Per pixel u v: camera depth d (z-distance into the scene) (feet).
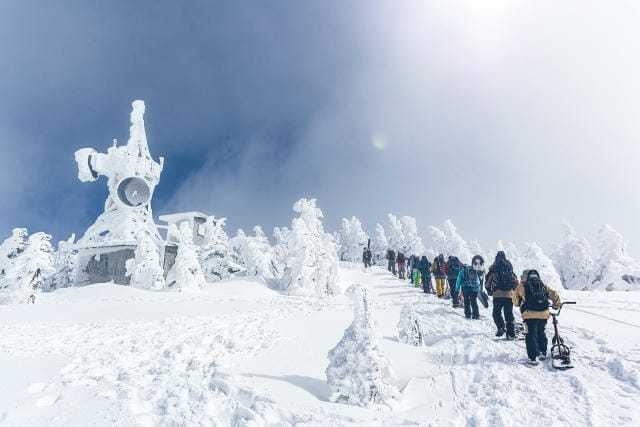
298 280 88.17
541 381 18.24
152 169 122.11
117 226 114.01
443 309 43.32
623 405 15.21
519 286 21.83
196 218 130.52
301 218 95.04
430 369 21.74
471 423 14.49
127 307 49.26
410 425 14.15
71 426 13.37
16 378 18.71
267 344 26.45
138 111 122.31
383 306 48.91
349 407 15.57
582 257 161.48
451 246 156.66
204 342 27.09
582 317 31.55
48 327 35.06
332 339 28.32
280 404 15.21
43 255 70.33
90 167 118.62
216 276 111.14
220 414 14.85
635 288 137.28
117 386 17.35
